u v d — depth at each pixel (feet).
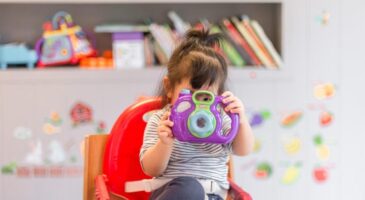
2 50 7.09
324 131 7.50
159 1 7.04
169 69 4.24
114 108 7.15
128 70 7.09
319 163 7.54
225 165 4.33
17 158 7.16
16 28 7.52
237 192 4.17
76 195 7.29
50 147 7.19
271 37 7.78
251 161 7.43
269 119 7.38
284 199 7.53
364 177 7.60
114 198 4.59
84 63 7.23
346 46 7.43
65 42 7.19
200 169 4.14
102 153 4.75
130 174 4.63
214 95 3.86
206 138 3.76
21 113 7.08
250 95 7.30
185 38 4.51
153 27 7.12
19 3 7.43
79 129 7.17
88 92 7.11
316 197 7.57
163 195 3.87
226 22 7.24
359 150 7.57
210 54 4.15
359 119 7.54
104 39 7.63
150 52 7.29
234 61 7.27
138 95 7.14
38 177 7.22
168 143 3.82
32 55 7.15
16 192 7.21
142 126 4.67
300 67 7.38
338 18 7.38
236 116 3.90
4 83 7.00
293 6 7.29
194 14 7.72
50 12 7.53
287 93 7.38
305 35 7.35
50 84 7.07
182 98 3.82
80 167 7.26
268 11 7.75
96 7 7.58
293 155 7.48
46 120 7.13
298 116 7.43
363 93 7.50
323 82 7.44
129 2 7.02
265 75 7.26
